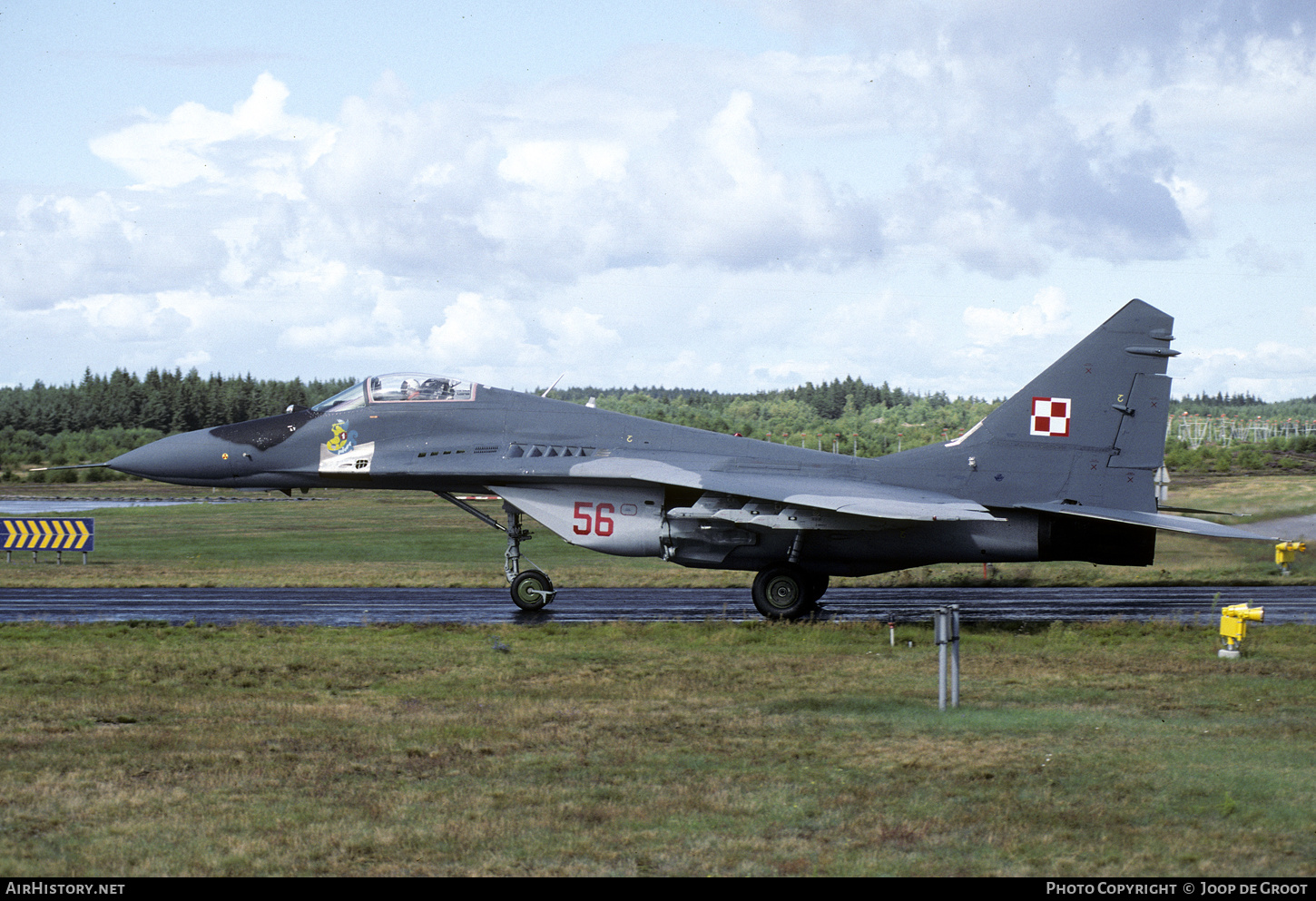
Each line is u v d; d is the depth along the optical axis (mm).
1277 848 11406
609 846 11539
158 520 99438
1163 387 33281
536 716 18250
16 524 56938
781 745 16109
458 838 11773
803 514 32750
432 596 40375
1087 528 33625
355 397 37500
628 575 47188
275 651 25875
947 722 17703
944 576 46000
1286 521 66625
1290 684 21250
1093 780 14023
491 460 35625
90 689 21047
